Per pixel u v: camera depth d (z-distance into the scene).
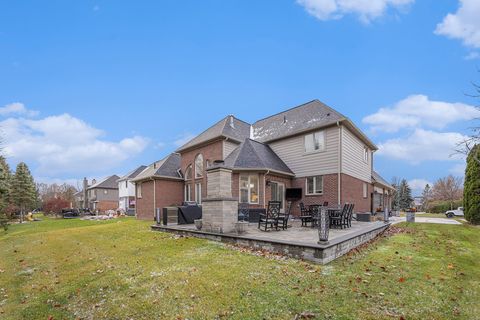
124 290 5.42
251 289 5.03
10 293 5.91
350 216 11.59
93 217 30.86
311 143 16.95
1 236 16.64
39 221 30.14
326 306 4.33
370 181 21.02
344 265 6.43
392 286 5.16
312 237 8.26
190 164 21.78
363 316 4.02
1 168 19.34
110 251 9.03
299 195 16.44
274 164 16.91
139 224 16.48
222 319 4.07
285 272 5.89
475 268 6.54
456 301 4.59
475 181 15.85
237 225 9.50
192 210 14.11
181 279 5.71
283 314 4.12
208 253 7.80
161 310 4.46
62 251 9.81
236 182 15.54
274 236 8.59
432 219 19.50
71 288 5.83
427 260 7.09
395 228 13.28
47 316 4.65
